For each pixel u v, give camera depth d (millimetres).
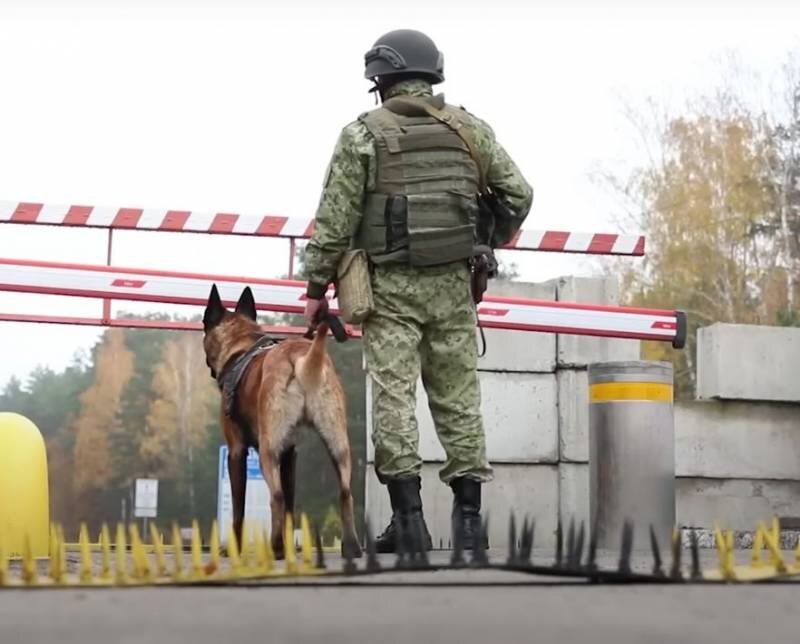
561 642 2846
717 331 10047
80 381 106938
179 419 89250
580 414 9906
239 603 3461
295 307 8992
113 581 4016
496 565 4070
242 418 6785
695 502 9930
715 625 3125
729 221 39656
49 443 105938
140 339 95250
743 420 10055
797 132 39656
